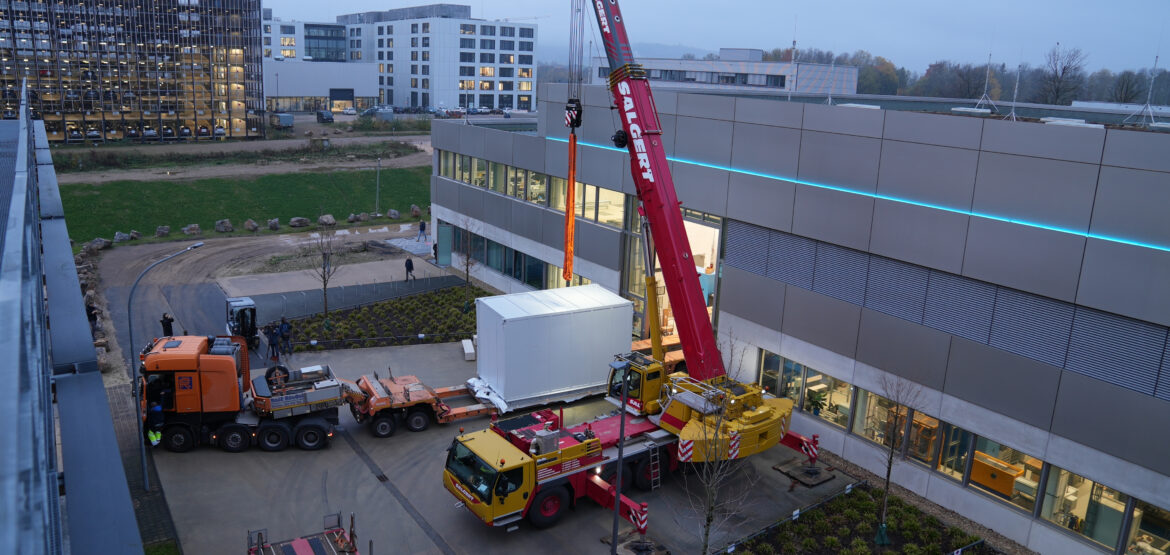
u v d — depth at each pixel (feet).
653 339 77.77
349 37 593.42
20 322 12.00
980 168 66.49
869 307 77.05
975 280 68.28
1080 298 60.85
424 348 111.45
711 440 67.77
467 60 515.91
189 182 225.35
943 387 71.51
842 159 77.10
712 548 64.34
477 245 146.92
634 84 71.82
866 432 79.51
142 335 111.45
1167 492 57.31
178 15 295.28
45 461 11.23
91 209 197.77
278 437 77.71
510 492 62.54
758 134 85.15
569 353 86.89
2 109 267.80
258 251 168.76
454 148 147.64
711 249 117.80
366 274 151.43
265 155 274.57
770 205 84.64
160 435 75.72
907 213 72.02
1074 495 63.82
